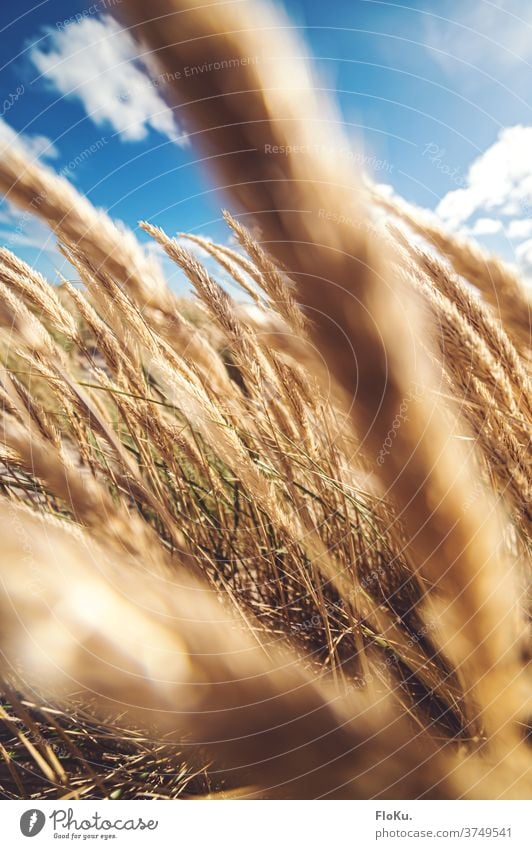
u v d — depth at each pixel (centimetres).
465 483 66
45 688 84
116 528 74
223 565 156
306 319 50
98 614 47
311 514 145
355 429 57
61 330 143
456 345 78
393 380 53
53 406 150
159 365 136
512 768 89
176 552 91
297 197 41
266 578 158
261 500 124
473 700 94
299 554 141
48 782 123
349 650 130
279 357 124
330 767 78
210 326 158
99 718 112
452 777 89
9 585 44
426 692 119
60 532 54
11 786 126
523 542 101
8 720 108
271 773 73
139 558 70
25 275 143
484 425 85
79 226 116
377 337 50
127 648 49
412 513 64
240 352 135
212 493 160
